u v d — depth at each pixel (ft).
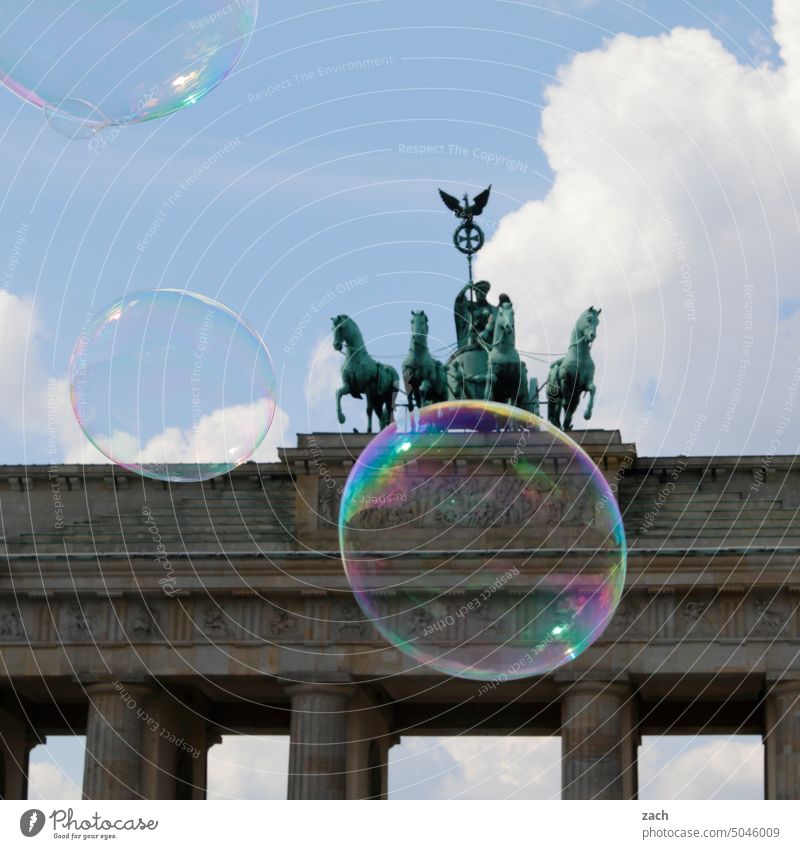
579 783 362.94
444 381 377.09
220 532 377.91
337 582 369.50
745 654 363.97
